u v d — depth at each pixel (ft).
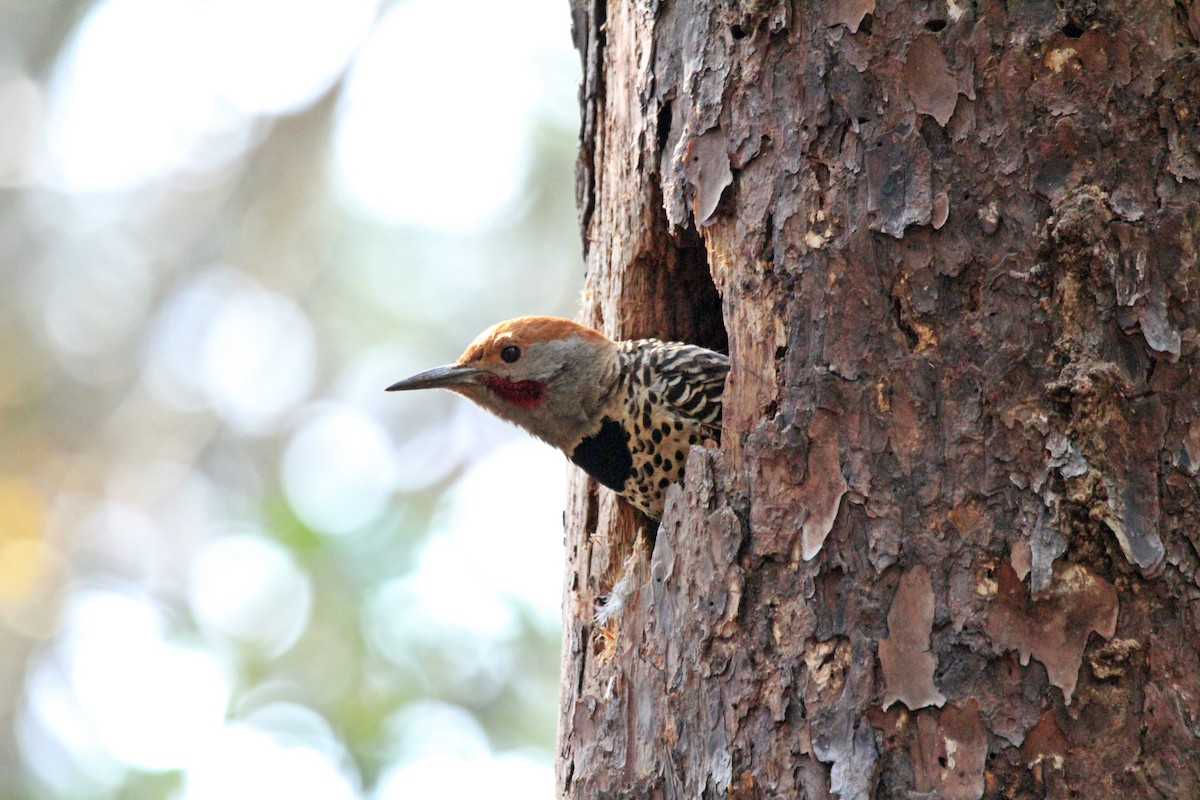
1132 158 24.04
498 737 55.98
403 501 66.49
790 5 26.37
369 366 75.97
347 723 55.11
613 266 33.91
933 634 22.89
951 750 22.31
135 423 79.36
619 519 33.71
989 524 23.13
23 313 82.89
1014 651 22.50
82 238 84.02
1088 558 22.65
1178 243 23.67
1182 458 22.95
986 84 24.67
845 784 22.54
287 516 60.95
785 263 25.59
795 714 23.36
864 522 23.75
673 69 28.71
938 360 24.06
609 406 33.19
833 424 24.38
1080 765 21.94
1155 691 22.12
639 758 25.53
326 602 58.39
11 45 85.56
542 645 58.39
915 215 24.54
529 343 34.06
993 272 24.03
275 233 79.71
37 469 79.30
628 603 26.55
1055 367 23.43
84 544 77.20
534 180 75.10
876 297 24.64
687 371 32.09
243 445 76.95
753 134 26.55
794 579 24.04
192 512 77.05
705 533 25.04
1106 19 24.44
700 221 27.22
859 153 25.30
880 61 25.41
